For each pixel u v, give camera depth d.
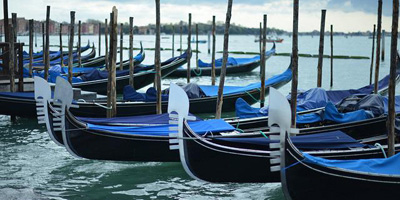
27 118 20.62
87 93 20.92
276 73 43.00
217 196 12.13
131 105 19.06
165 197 12.03
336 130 13.98
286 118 9.73
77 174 13.56
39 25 81.00
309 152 11.44
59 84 13.08
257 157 11.80
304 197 10.32
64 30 125.50
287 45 127.56
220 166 12.00
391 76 11.25
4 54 21.88
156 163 14.48
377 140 13.88
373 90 22.17
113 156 13.64
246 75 40.84
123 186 12.73
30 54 25.73
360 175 9.89
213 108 21.06
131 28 24.84
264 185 12.88
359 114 14.45
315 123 14.73
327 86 33.94
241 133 12.80
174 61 29.42
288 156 9.84
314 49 97.31
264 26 22.83
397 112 16.44
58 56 41.94
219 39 178.50
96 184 12.83
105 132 13.28
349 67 47.94
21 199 11.51
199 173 12.17
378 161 10.16
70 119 13.16
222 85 17.00
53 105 14.00
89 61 39.84
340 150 11.75
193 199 11.92
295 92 13.41
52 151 15.77
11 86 20.20
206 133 12.80
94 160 14.76
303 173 10.01
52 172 13.68
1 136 17.67
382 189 10.00
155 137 13.41
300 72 43.25
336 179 10.00
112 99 16.78
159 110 17.88
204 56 66.88
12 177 13.20
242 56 66.69
